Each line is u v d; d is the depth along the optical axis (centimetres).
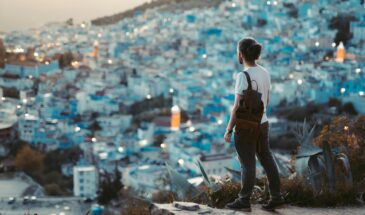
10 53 17150
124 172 6900
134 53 17538
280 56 13012
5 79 14538
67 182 7450
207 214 710
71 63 16838
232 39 16788
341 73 10019
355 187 890
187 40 18062
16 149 9156
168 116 11300
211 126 8994
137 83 13912
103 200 5312
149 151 8369
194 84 13088
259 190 852
